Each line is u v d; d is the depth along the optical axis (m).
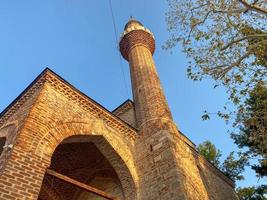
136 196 11.45
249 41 10.02
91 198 14.86
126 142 13.17
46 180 14.50
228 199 17.14
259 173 15.12
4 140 10.21
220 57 10.38
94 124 11.73
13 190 7.11
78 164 14.74
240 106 10.38
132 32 22.38
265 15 9.20
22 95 11.08
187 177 11.52
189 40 10.95
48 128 9.44
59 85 11.27
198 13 10.84
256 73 10.05
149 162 12.28
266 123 10.16
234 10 10.00
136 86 17.81
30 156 8.17
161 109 15.00
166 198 10.41
